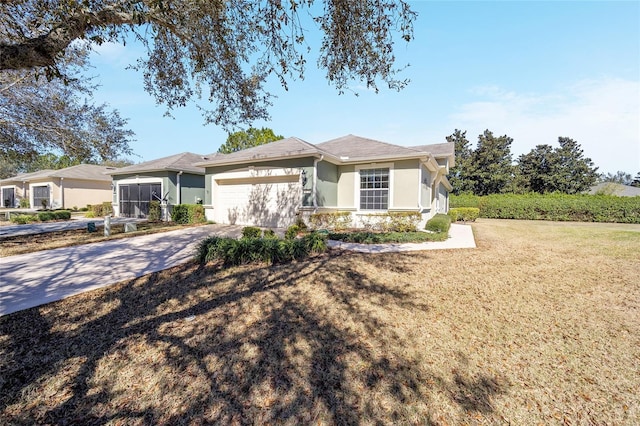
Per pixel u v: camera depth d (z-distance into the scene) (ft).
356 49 13.71
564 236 40.27
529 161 111.04
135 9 10.19
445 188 78.89
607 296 16.47
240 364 10.05
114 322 13.14
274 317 13.51
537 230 48.03
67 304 15.03
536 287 17.88
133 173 63.98
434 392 8.74
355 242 32.45
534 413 7.96
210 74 18.53
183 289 17.03
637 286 18.17
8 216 62.54
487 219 77.97
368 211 43.75
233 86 18.63
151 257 24.82
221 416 7.88
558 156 104.99
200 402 8.39
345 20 12.85
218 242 23.16
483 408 8.14
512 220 74.43
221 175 49.49
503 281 19.02
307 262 22.62
